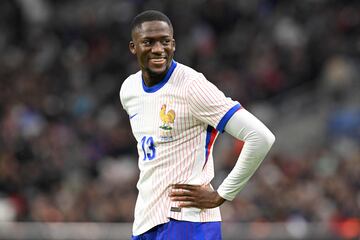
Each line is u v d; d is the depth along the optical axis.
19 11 74.56
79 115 62.78
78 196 47.22
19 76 67.12
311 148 57.78
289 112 63.38
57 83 67.06
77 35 73.25
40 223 40.44
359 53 66.31
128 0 73.56
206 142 18.45
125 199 45.66
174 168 18.27
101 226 40.03
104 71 67.81
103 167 55.38
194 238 18.12
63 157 55.38
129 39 69.75
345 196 45.62
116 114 61.81
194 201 18.05
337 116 61.16
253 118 17.94
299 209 44.50
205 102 17.94
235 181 18.05
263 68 65.50
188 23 68.62
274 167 49.88
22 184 51.91
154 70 18.36
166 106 18.39
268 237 39.16
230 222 41.72
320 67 65.69
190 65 65.56
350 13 69.19
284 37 67.56
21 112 60.69
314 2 70.44
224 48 68.00
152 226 18.33
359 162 48.81
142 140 18.81
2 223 40.34
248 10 70.62
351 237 39.16
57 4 79.12
